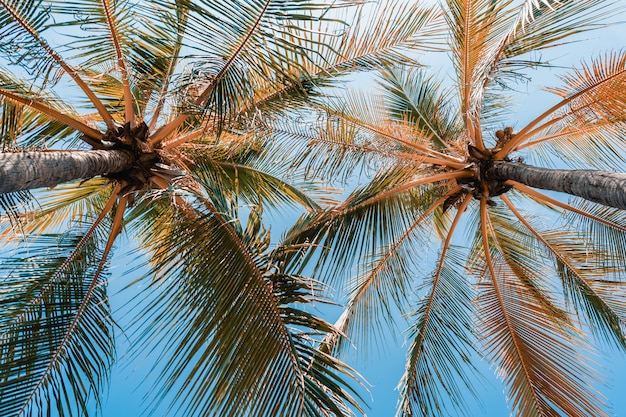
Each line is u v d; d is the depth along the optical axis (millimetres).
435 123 8156
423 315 7172
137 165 5547
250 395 4262
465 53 6312
